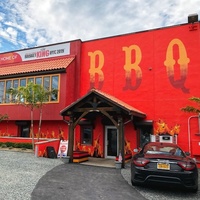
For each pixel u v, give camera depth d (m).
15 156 12.67
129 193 6.42
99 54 15.93
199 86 12.78
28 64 17.78
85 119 15.15
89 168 10.26
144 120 13.68
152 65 14.16
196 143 12.10
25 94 14.72
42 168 9.59
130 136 14.02
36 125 17.09
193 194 6.58
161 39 14.16
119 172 9.51
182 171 6.33
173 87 13.40
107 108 11.25
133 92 14.43
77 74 16.22
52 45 17.50
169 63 13.70
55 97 15.59
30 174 8.27
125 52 15.09
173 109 13.20
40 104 15.45
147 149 7.70
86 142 15.42
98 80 15.65
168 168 6.42
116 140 14.44
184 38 13.55
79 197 5.87
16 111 16.91
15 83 17.30
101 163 11.97
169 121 13.18
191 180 6.29
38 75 16.33
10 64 19.02
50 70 15.62
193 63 13.12
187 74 13.16
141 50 14.62
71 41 16.84
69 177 8.14
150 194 6.43
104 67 15.61
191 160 6.73
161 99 13.58
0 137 16.81
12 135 17.81
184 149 12.51
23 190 6.19
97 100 11.64
